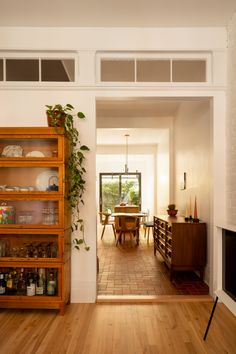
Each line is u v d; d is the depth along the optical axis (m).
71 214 3.21
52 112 2.96
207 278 3.91
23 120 3.27
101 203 11.48
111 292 3.54
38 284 2.97
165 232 4.54
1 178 3.17
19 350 2.22
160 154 8.52
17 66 3.39
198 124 4.36
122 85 3.29
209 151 3.81
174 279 4.09
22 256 2.99
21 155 3.13
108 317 2.81
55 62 3.40
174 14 3.05
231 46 3.16
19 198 2.93
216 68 3.31
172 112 6.29
